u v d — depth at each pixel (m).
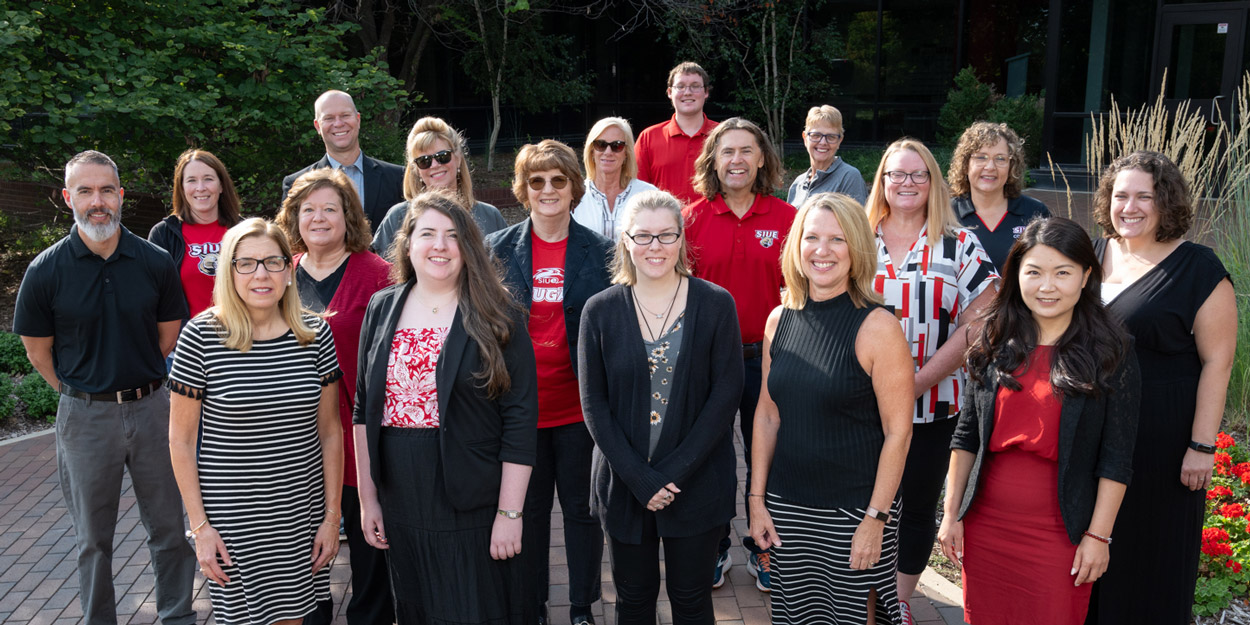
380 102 9.57
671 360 2.97
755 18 16.16
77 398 3.49
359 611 3.55
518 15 15.95
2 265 9.54
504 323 2.82
